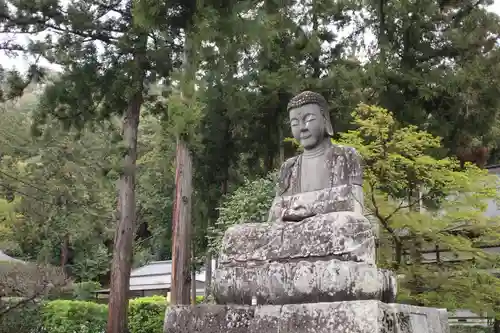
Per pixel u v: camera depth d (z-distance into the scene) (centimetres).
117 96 1441
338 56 1597
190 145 1272
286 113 1539
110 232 2012
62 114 1498
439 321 439
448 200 1135
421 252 1101
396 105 1424
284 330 381
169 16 1297
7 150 1789
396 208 1054
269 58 1445
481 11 1545
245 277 422
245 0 1245
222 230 1304
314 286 390
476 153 1636
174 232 1259
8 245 1919
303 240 420
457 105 1480
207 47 1214
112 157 1670
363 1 1609
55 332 1553
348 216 413
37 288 929
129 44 1378
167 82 1409
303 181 498
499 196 1112
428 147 1224
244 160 1708
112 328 1345
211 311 422
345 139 1088
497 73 1466
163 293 2578
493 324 1494
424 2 1538
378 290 389
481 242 1119
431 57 1580
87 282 2325
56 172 1725
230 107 1474
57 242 2280
